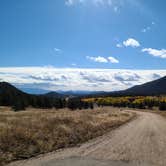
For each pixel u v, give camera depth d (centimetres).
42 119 2459
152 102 16725
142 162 1167
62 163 1071
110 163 1110
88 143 1723
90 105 11981
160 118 5741
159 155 1355
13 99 9600
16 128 1636
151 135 2312
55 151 1363
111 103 19462
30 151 1287
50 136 1664
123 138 2062
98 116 4128
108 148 1534
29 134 1529
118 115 5481
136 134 2380
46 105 10106
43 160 1124
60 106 10550
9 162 1070
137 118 5628
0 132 1482
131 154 1357
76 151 1388
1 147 1241
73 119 2722
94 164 1073
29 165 1023
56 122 2289
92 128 2478
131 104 18062
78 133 2033
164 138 2111
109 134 2331
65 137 1778
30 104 9881
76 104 10194
